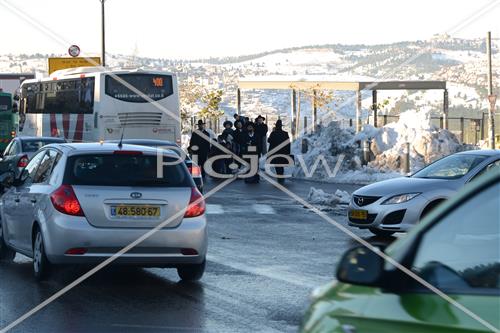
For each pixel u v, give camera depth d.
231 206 29.67
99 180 14.05
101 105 46.09
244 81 68.06
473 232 5.48
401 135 45.00
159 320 11.77
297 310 12.52
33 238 14.94
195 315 12.13
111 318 11.88
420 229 5.21
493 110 60.41
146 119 46.41
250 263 16.97
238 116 46.34
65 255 13.80
